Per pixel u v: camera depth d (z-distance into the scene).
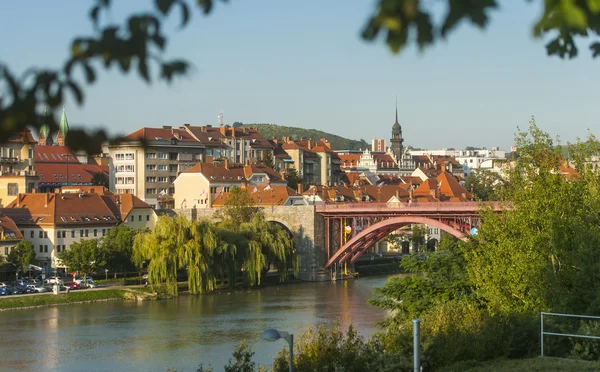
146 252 124.38
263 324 95.25
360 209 147.75
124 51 7.15
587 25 6.43
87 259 128.50
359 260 172.00
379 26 6.56
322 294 125.75
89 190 168.88
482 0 6.48
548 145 54.91
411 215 138.75
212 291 129.25
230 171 196.75
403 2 6.47
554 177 51.34
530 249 48.22
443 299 58.75
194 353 79.00
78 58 7.14
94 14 7.12
